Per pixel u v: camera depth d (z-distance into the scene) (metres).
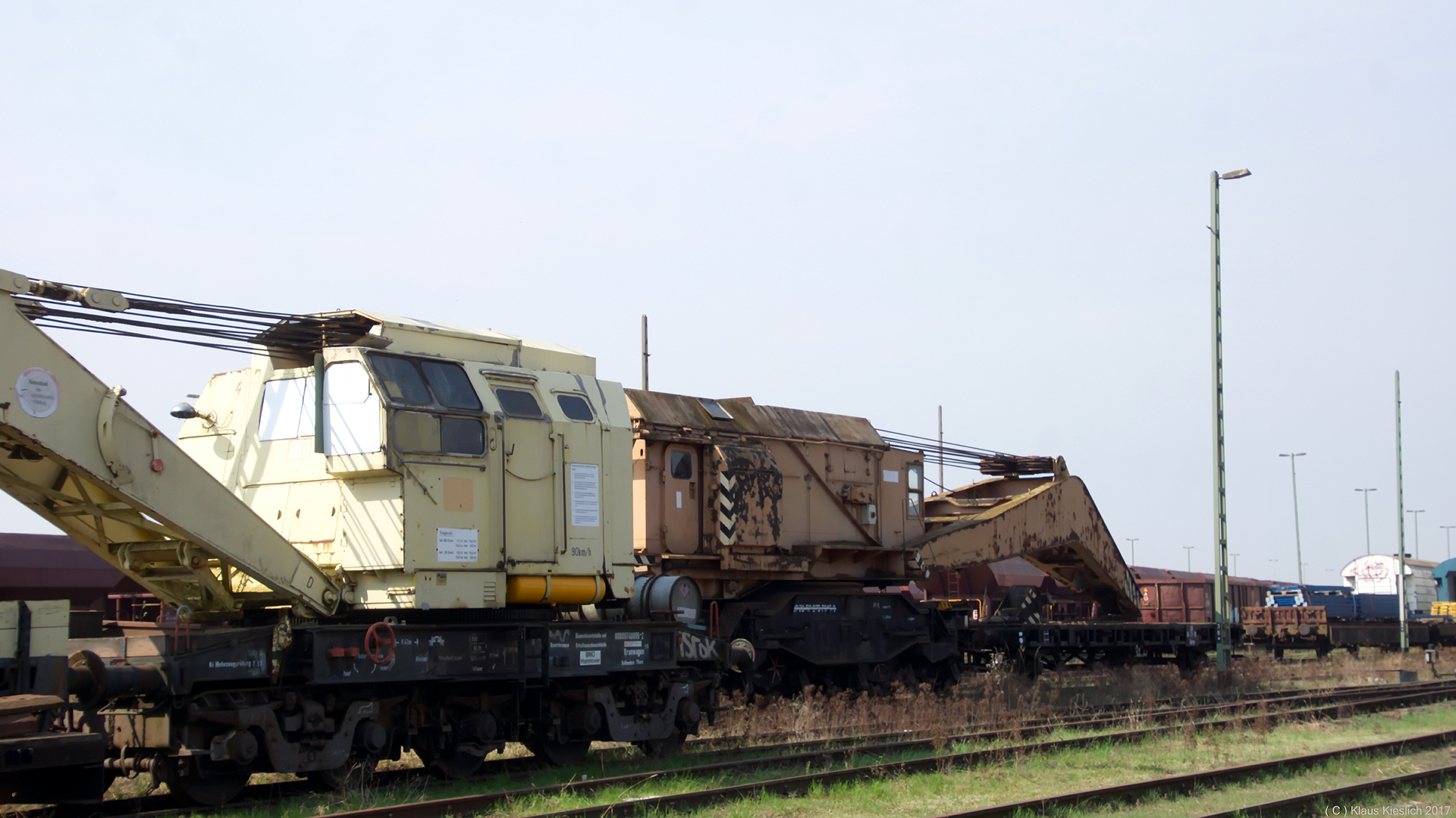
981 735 17.22
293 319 12.94
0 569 20.23
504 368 14.11
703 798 11.88
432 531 12.64
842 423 24.30
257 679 11.80
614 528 14.97
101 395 10.52
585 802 11.73
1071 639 28.09
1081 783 13.59
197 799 11.38
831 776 13.12
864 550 23.62
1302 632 41.28
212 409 14.13
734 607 20.53
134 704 11.39
